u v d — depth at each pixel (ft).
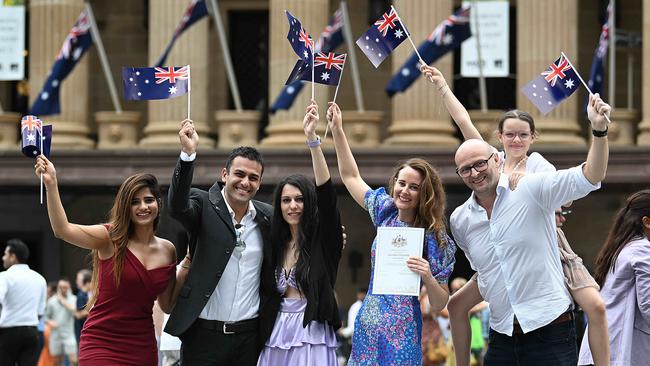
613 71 157.17
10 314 91.97
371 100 181.16
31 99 165.99
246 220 56.49
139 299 55.01
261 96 184.34
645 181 155.63
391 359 53.72
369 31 63.57
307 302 55.88
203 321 55.98
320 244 56.65
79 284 123.34
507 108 163.84
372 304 54.39
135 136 167.32
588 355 57.52
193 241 56.80
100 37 186.39
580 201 167.32
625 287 56.65
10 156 164.35
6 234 179.11
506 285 52.54
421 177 53.88
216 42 184.55
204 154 160.04
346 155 58.18
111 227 55.01
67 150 163.12
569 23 157.89
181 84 60.44
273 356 56.13
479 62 151.23
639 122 172.24
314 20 159.94
